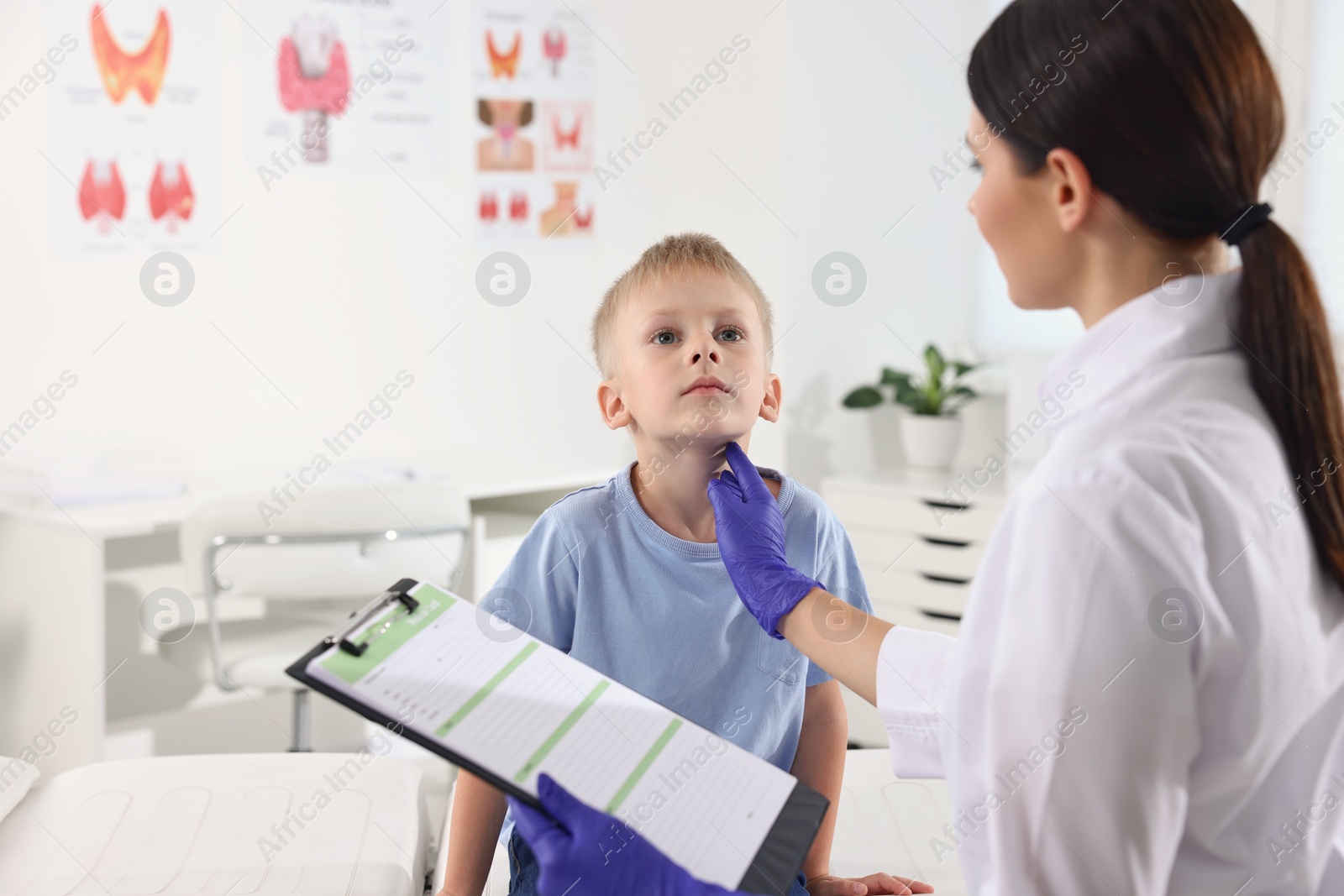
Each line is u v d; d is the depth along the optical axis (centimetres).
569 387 345
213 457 277
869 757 144
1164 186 69
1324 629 72
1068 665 65
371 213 300
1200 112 68
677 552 102
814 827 79
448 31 310
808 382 325
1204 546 65
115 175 259
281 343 287
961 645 73
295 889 102
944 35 343
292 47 283
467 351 321
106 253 259
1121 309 72
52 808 118
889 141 338
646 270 101
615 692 86
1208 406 68
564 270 339
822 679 114
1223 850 72
